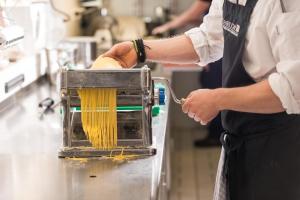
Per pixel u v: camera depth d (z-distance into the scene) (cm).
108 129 151
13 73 216
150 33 412
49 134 177
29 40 241
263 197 169
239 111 159
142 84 148
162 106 201
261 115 164
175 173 388
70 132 152
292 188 166
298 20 142
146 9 470
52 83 255
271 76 146
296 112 144
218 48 194
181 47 193
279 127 164
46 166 145
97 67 155
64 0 331
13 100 220
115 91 149
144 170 141
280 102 143
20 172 141
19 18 235
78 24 388
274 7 149
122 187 129
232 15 167
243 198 173
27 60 234
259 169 168
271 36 150
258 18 154
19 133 178
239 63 163
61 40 280
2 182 134
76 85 147
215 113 151
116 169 142
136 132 153
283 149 164
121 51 183
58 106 213
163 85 204
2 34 197
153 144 161
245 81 164
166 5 468
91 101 149
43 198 124
